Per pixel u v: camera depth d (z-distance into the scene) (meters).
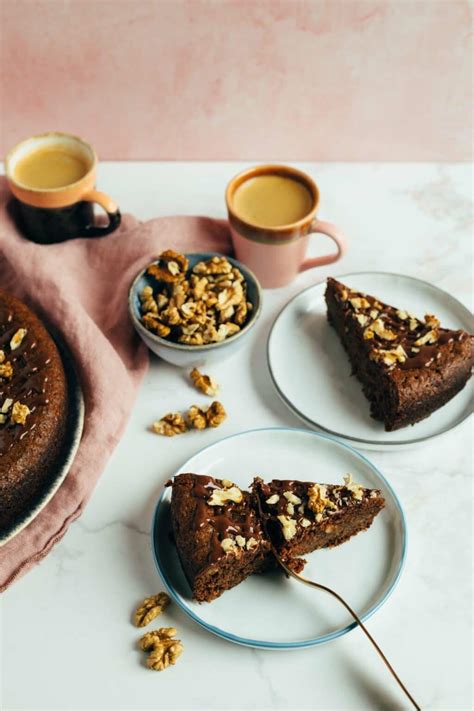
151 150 0.93
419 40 0.84
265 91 0.88
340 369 0.78
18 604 0.67
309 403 0.76
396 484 0.72
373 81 0.87
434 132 0.91
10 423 0.68
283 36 0.83
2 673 0.64
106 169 0.93
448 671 0.64
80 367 0.75
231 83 0.87
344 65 0.86
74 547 0.69
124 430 0.73
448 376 0.73
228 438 0.72
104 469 0.72
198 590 0.64
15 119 0.90
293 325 0.81
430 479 0.72
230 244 0.85
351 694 0.63
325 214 0.89
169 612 0.66
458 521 0.70
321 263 0.82
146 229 0.83
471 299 0.83
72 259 0.82
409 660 0.64
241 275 0.78
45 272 0.78
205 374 0.78
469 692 0.63
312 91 0.88
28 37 0.83
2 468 0.66
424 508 0.71
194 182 0.92
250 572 0.67
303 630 0.64
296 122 0.91
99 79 0.87
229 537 0.65
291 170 0.81
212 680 0.64
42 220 0.81
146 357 0.78
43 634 0.65
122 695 0.63
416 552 0.69
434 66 0.86
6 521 0.67
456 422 0.74
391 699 0.63
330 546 0.69
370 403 0.76
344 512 0.67
